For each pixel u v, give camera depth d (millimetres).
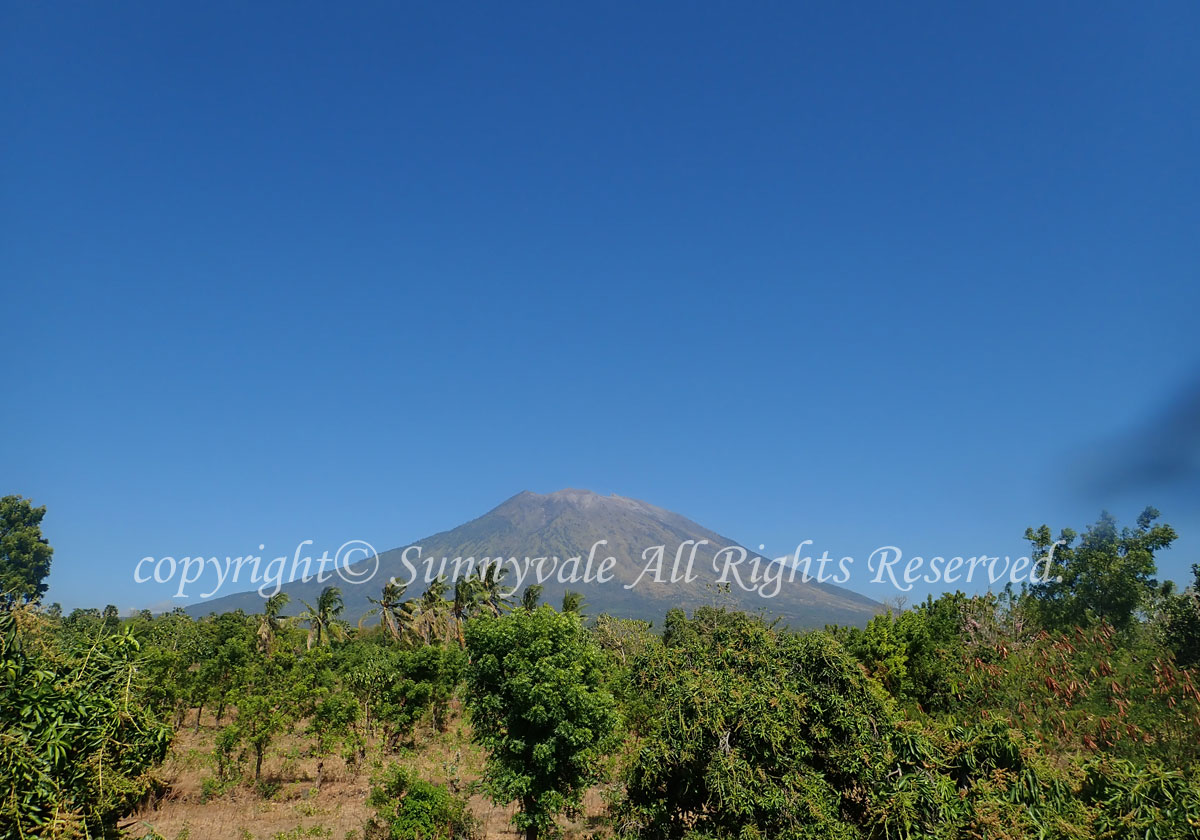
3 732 9602
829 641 14500
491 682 20359
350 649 60219
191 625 76062
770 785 12867
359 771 29531
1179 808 12234
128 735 11469
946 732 14562
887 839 12383
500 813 24469
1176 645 32156
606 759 23812
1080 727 26969
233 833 21266
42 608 11156
